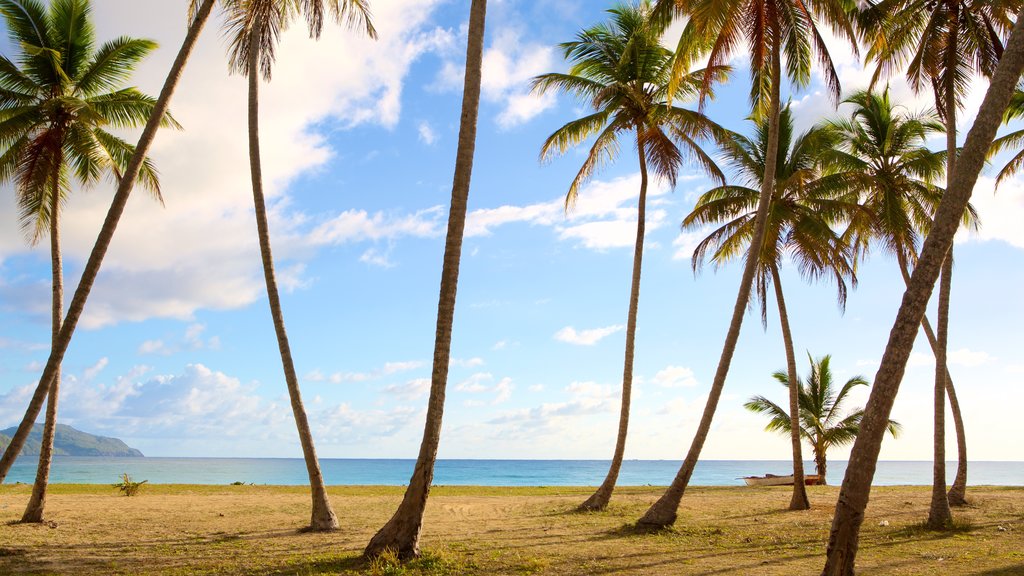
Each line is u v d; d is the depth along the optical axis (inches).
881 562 476.1
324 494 650.2
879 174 936.9
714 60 666.2
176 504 899.4
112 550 518.3
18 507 827.4
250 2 663.1
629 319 879.1
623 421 874.8
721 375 674.2
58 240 719.1
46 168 729.0
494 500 1047.0
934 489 679.1
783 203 909.8
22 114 712.4
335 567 445.4
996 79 384.8
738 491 1272.1
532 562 464.4
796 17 705.0
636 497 1092.5
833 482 3582.7
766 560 487.2
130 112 791.1
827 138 916.0
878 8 745.6
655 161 864.3
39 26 735.1
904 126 933.2
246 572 433.7
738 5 629.0
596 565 462.9
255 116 661.9
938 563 467.2
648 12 868.6
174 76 542.0
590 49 884.6
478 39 514.6
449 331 487.8
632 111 879.7
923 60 752.3
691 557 499.5
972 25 735.1
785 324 901.8
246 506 879.1
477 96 510.0
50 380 483.8
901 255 882.8
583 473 5600.4
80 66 762.2
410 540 469.1
